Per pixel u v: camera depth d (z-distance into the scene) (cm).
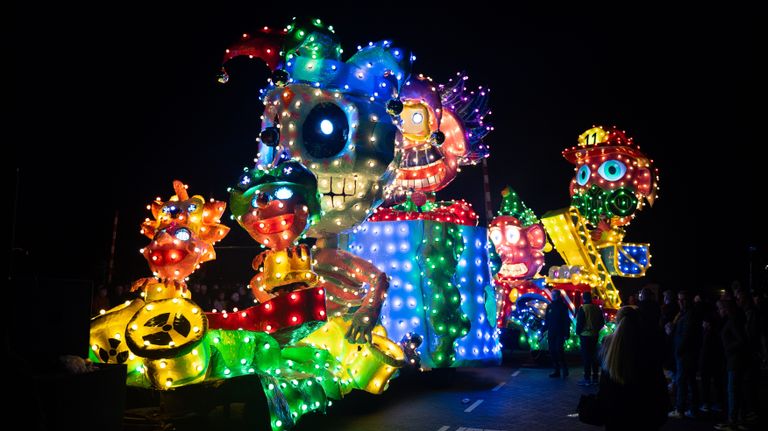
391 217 1163
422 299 1126
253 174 793
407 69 934
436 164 1209
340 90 870
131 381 714
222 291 1667
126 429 649
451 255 1157
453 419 865
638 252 1969
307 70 873
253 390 668
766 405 1029
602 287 1856
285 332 759
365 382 898
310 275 780
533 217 1933
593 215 1950
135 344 634
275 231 767
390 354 935
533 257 1864
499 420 862
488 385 1209
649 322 540
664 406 519
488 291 1286
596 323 1231
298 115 868
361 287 934
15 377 348
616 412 520
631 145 1973
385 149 880
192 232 755
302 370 812
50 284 518
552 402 1008
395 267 1137
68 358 496
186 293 765
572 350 1773
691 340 916
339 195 884
